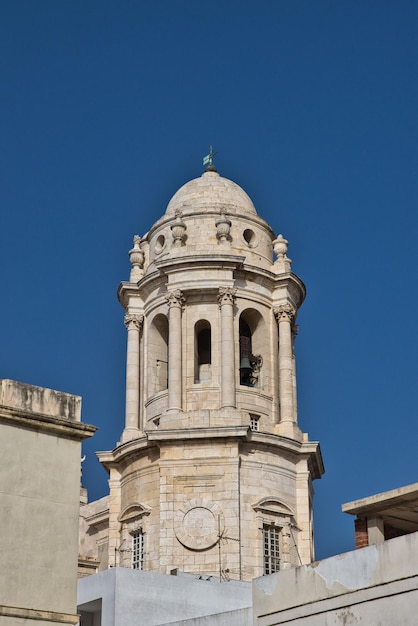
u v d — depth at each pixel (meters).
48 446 55.97
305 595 55.88
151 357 96.88
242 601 77.25
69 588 54.56
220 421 91.44
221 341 94.00
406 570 52.12
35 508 54.81
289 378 95.81
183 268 95.50
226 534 88.69
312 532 93.44
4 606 52.81
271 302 97.44
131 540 91.81
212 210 98.88
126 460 93.69
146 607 73.81
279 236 100.06
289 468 92.62
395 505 58.25
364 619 53.03
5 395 55.66
